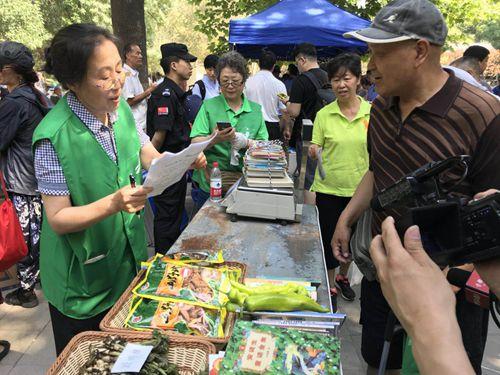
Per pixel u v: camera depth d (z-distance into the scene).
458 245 0.74
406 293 0.60
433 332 0.56
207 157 2.91
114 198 1.36
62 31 1.34
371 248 0.67
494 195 0.73
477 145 1.35
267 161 2.28
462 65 3.59
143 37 5.30
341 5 9.13
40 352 2.55
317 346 1.18
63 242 1.50
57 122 1.40
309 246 2.01
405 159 1.50
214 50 10.14
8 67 2.73
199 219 2.34
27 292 3.03
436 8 1.35
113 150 1.55
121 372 1.14
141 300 1.47
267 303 1.38
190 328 1.37
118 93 1.41
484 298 1.08
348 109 2.87
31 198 2.91
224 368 1.11
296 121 4.03
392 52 1.37
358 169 2.86
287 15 6.00
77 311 1.56
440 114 1.38
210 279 1.55
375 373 2.00
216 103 2.95
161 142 3.51
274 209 2.25
